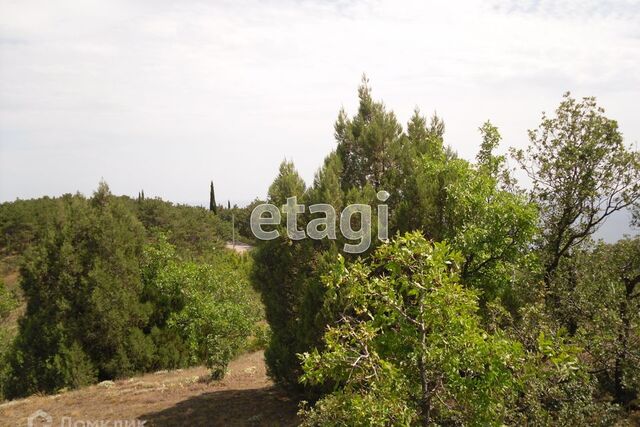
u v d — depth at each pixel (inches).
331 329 249.1
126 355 858.8
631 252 503.2
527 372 223.6
